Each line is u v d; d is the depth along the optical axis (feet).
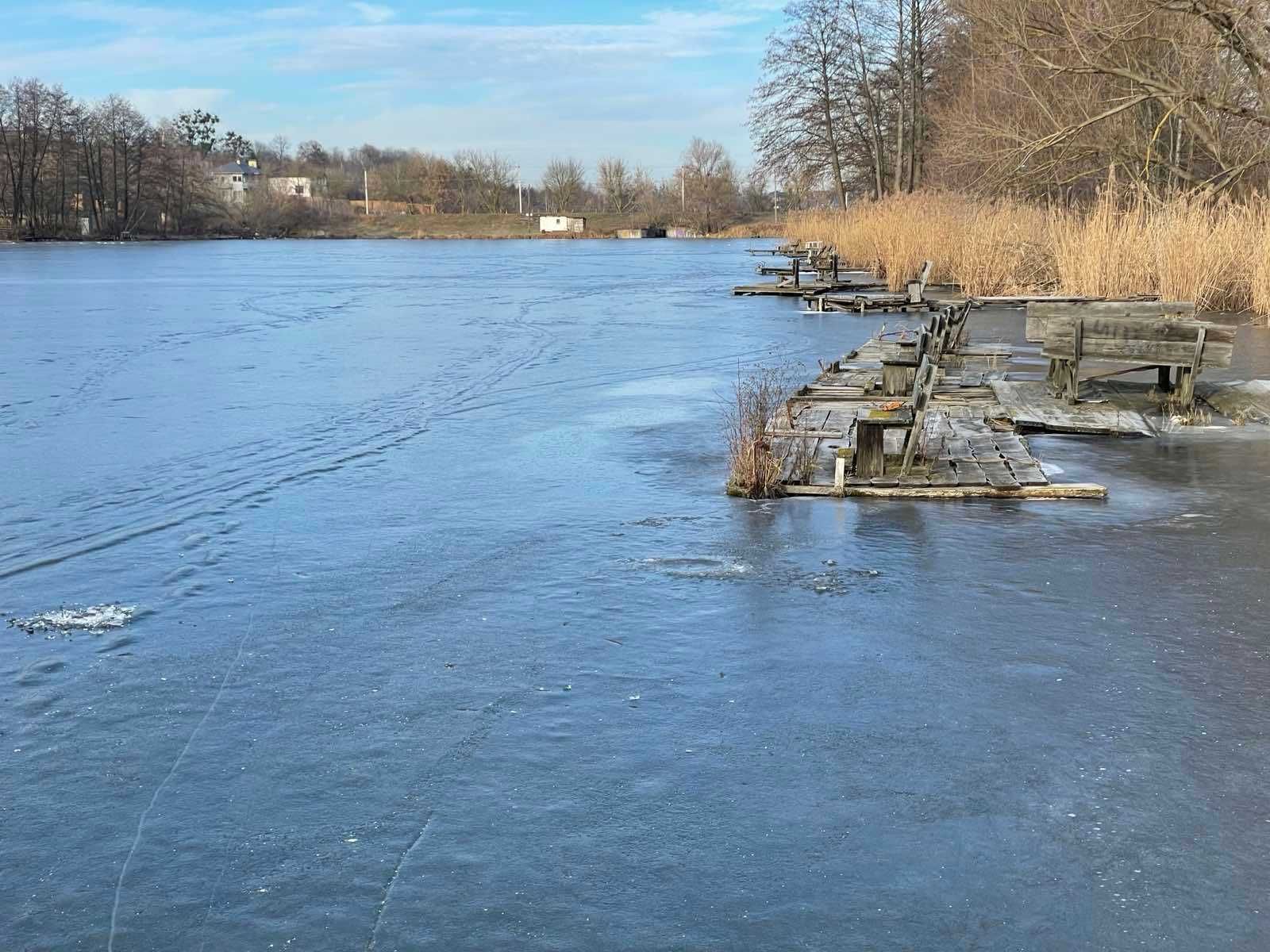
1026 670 21.01
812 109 230.48
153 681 21.15
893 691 20.15
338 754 18.19
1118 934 13.60
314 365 65.36
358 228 444.55
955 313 67.67
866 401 47.93
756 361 65.36
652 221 436.35
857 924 13.84
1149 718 19.01
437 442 42.75
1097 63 97.25
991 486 33.27
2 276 166.81
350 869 15.10
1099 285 79.05
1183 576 26.05
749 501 33.09
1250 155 95.86
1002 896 14.33
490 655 22.03
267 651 22.49
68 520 32.58
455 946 13.56
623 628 23.34
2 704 20.24
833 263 121.49
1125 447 39.88
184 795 17.03
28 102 390.42
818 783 17.03
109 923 14.08
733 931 13.75
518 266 193.88
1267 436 41.55
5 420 48.29
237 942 13.69
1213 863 14.93
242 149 653.30
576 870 14.98
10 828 16.20
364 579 26.76
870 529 29.91
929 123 207.82
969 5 116.47
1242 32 92.17
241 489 35.86
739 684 20.53
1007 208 112.98
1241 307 77.61
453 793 16.92
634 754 18.01
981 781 17.03
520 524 31.19
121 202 414.82
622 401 51.49
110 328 87.71
